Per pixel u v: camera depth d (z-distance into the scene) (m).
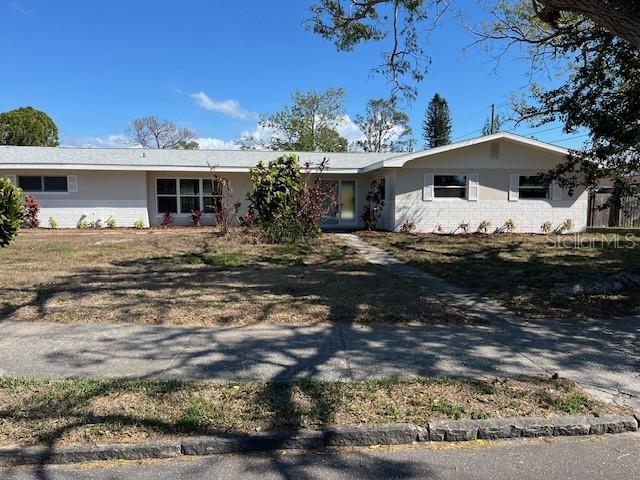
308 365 4.39
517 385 3.95
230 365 4.37
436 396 3.72
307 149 42.53
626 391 3.91
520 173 18.39
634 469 2.91
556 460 3.01
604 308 6.60
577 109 10.08
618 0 6.02
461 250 13.26
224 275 8.77
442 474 2.85
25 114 39.03
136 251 11.91
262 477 2.81
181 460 2.98
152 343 4.96
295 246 13.38
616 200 11.24
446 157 18.03
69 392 3.70
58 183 18.92
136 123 51.81
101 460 2.96
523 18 12.05
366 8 10.87
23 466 2.89
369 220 19.30
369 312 6.20
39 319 5.73
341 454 3.08
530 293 7.54
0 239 11.91
